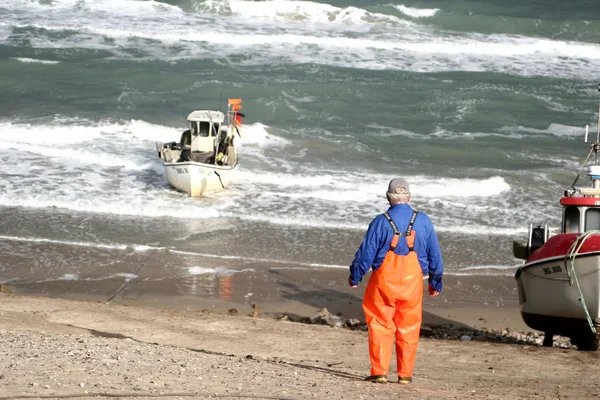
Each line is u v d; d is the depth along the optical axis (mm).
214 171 79125
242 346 38500
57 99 110562
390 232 25203
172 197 78688
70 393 20078
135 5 164000
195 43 144000
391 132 104750
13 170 83250
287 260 62750
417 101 119125
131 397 20234
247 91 118812
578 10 188125
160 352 29844
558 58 151250
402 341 26281
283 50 143625
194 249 64500
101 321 42531
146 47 140250
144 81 120938
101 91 115500
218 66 131875
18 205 73750
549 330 42469
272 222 72562
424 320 50375
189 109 109750
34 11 157250
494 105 119250
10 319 38938
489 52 151750
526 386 31750
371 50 147625
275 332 42906
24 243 63875
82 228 68500
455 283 58438
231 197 79188
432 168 90625
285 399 21938
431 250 25688
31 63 127062
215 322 44875
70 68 126188
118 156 89500
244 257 63031
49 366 23625
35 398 19219
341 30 160000
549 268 40406
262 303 52969
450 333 47594
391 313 26000
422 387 27172
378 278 25578
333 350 38812
